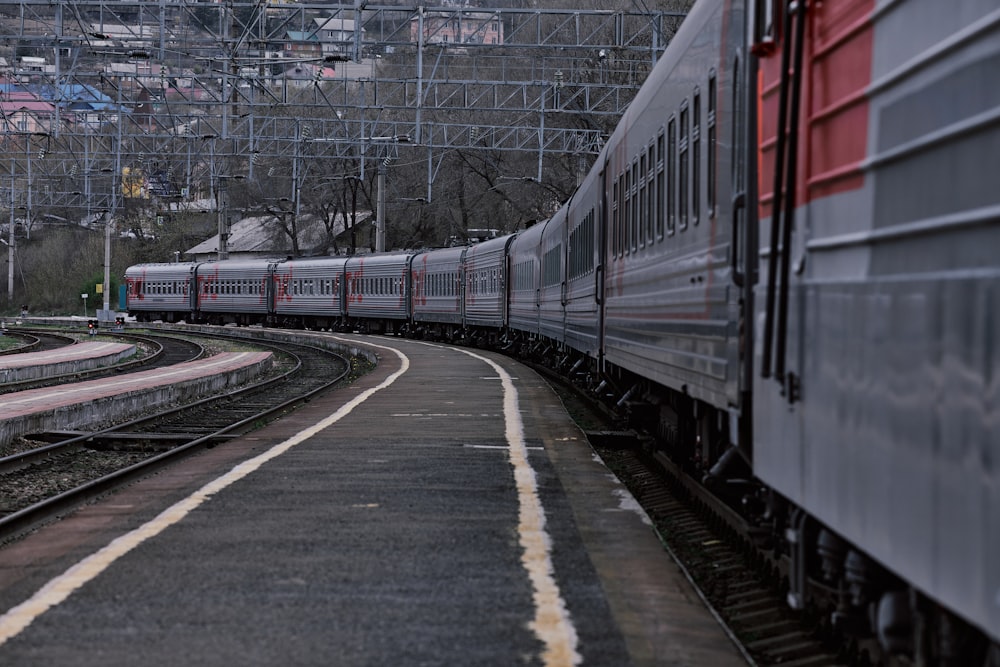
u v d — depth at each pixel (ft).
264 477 75.41
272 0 217.15
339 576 47.91
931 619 28.60
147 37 219.41
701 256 56.70
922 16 25.53
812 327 32.65
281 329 447.01
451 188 498.69
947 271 24.30
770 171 39.04
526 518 60.64
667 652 37.78
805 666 42.42
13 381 211.82
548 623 41.06
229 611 42.52
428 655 37.29
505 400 137.08
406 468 79.56
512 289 250.57
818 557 41.68
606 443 115.34
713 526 70.59
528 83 232.53
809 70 33.58
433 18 212.84
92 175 305.53
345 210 555.69
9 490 90.53
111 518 61.57
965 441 22.35
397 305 370.94
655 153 74.95
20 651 37.83
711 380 53.88
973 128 22.88
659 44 205.98
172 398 173.17
